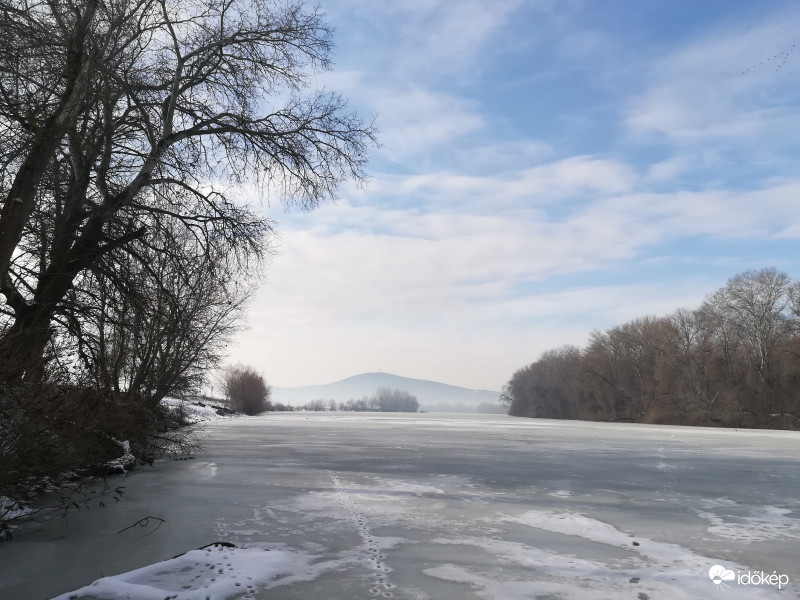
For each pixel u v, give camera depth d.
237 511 9.38
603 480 13.77
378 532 8.11
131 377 18.17
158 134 15.38
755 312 67.12
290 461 16.78
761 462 18.16
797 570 6.59
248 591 5.54
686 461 18.36
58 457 8.68
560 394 97.06
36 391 8.36
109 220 14.11
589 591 5.82
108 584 5.52
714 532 8.49
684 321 75.31
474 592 5.72
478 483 12.94
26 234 12.78
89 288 14.86
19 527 8.13
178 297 16.94
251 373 78.62
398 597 5.53
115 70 12.35
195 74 15.74
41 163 10.38
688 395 70.38
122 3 12.15
